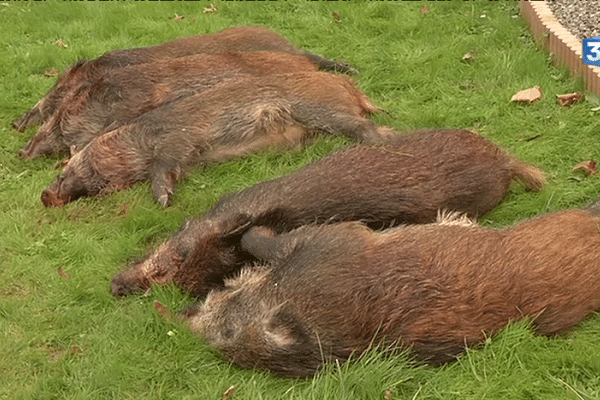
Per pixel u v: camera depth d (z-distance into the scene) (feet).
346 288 12.25
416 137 13.92
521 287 12.24
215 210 13.82
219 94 15.33
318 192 13.64
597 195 13.99
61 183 14.88
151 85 15.96
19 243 13.98
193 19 19.07
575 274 12.34
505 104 15.58
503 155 14.02
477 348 12.23
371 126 15.10
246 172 15.01
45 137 15.81
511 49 16.87
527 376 12.10
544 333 12.36
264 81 15.38
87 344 12.80
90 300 13.32
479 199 13.70
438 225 12.78
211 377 12.41
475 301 12.17
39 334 12.90
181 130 15.14
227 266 13.34
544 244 12.44
